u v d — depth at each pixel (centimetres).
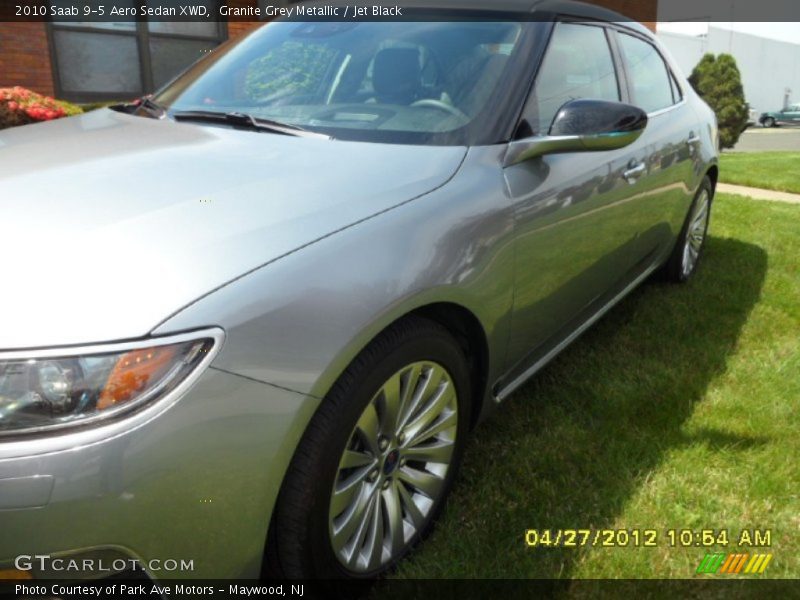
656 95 346
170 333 128
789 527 205
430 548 192
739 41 3966
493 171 202
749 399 278
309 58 257
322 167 184
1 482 118
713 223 575
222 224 150
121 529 127
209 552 138
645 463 231
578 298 262
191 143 204
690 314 368
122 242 140
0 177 175
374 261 158
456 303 180
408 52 242
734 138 1634
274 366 139
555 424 255
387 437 173
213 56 292
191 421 129
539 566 187
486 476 223
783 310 379
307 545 155
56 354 122
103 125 237
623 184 272
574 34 270
